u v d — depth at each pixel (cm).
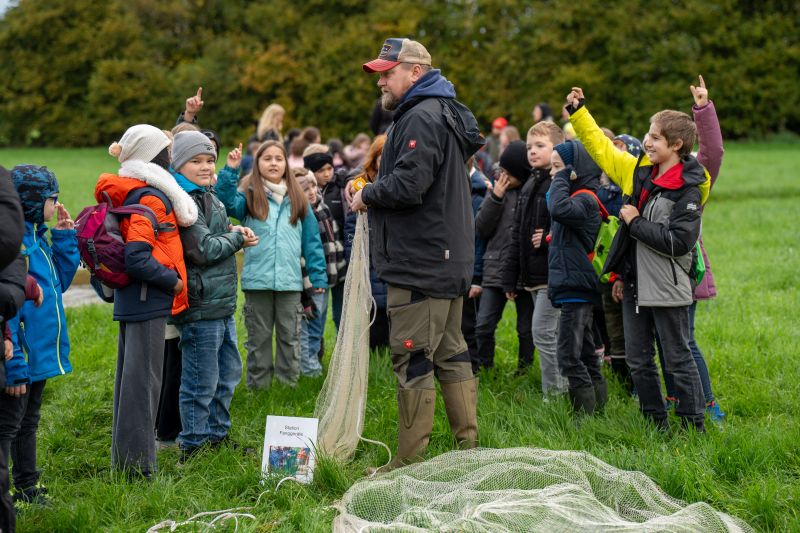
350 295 491
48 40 4981
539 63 3538
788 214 1609
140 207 435
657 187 482
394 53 464
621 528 352
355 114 4012
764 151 3170
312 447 452
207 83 4319
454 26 3944
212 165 495
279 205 621
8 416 399
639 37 3384
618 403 567
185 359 489
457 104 462
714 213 1684
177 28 5025
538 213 580
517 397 589
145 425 445
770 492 397
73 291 1077
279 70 4106
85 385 640
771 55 3266
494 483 405
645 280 480
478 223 643
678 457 439
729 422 527
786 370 619
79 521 395
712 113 489
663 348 491
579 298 520
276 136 1217
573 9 3431
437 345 456
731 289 933
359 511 398
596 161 515
